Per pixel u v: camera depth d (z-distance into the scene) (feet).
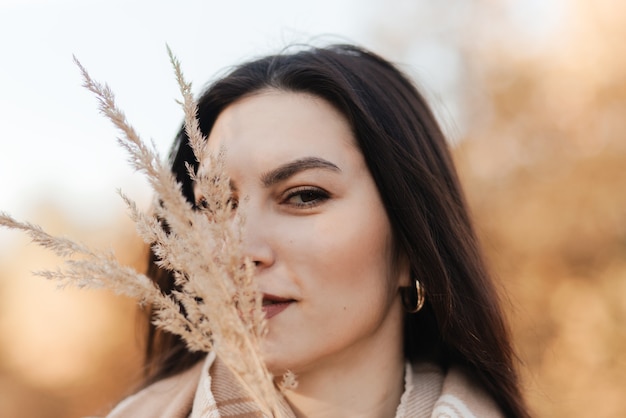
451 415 4.50
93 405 18.01
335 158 4.29
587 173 14.64
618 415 12.43
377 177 4.50
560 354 13.29
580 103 14.88
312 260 4.07
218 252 3.00
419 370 5.02
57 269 3.01
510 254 14.66
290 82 4.46
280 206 4.18
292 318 4.02
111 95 2.86
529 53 16.02
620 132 14.51
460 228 5.05
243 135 4.26
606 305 13.48
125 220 17.62
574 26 15.25
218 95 4.62
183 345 5.74
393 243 4.64
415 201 4.71
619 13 14.71
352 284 4.20
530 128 15.35
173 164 5.44
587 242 14.51
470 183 15.26
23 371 18.71
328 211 4.19
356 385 4.43
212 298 2.89
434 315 5.08
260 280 4.00
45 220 20.39
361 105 4.46
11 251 20.17
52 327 18.84
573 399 12.64
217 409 4.42
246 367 2.93
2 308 19.44
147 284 3.04
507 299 5.92
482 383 5.11
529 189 14.98
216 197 3.09
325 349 4.07
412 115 5.08
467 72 16.60
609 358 13.07
